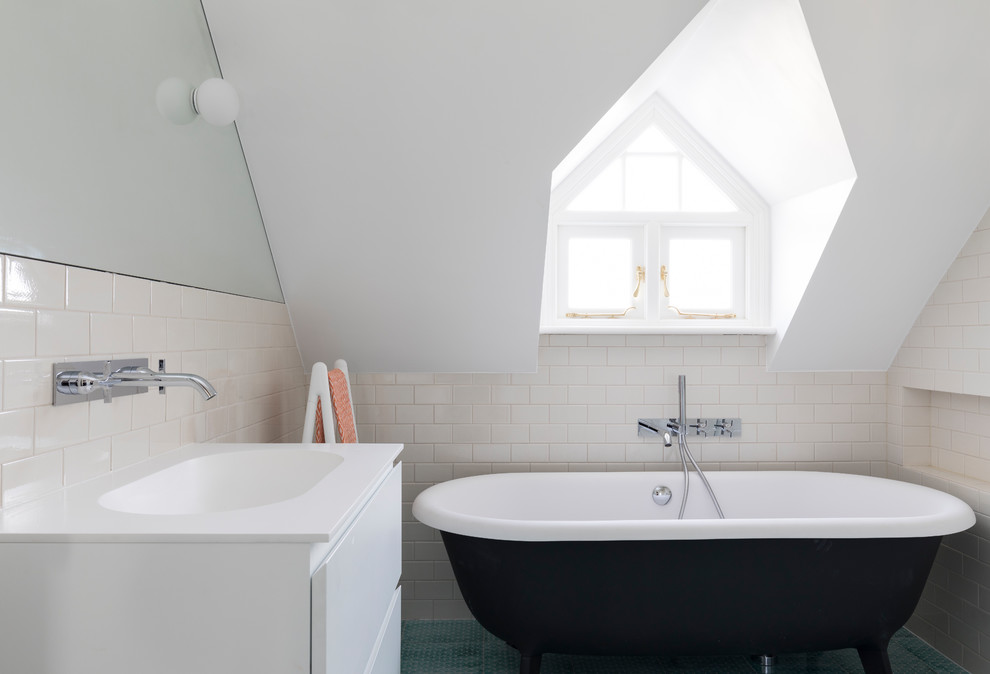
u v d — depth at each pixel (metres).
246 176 2.49
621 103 2.64
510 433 3.46
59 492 1.44
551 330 3.39
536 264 2.89
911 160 2.70
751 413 3.53
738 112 3.06
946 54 2.37
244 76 2.22
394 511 1.97
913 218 2.90
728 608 2.49
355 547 1.44
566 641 2.53
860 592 2.51
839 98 2.50
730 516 3.29
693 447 3.52
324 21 2.10
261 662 1.15
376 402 3.44
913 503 2.99
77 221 1.53
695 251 3.65
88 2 1.49
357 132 2.41
